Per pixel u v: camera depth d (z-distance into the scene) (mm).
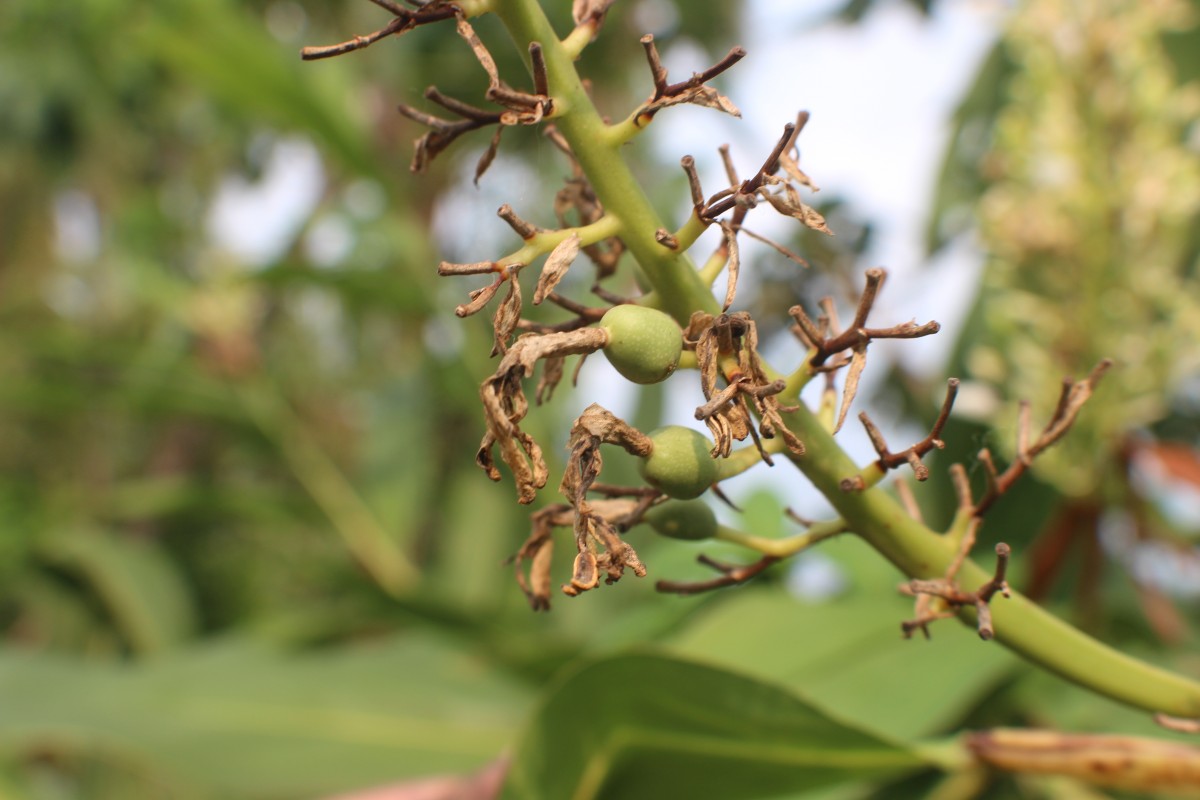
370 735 673
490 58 312
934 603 350
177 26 1053
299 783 634
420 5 314
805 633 615
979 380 681
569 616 926
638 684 407
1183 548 633
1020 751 417
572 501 306
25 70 1621
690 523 337
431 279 1095
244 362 1278
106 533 1354
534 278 973
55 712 680
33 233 3096
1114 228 644
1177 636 635
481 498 1148
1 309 2740
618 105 1200
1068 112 656
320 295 1577
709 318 316
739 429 305
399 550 1195
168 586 1214
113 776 1144
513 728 690
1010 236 659
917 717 542
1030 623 353
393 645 770
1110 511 646
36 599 1451
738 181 330
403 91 1206
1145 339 630
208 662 734
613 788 440
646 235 319
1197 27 729
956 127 870
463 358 1080
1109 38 648
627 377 306
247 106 1116
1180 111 652
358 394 1804
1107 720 603
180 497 1220
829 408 350
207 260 1310
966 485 348
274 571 1591
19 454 2508
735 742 423
